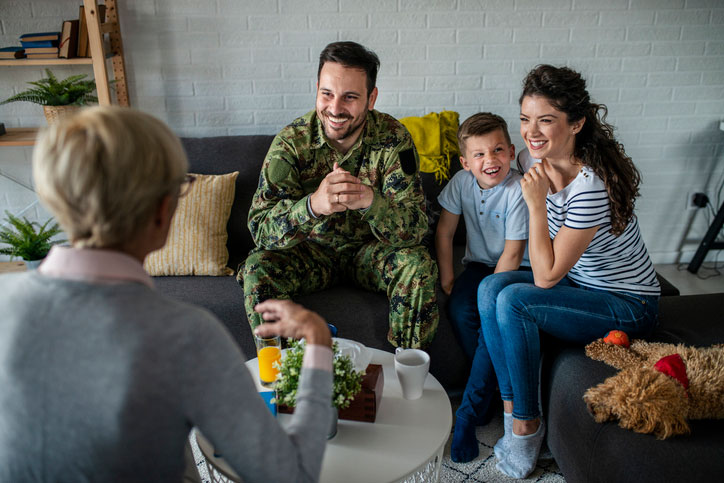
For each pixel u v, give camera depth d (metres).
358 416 1.38
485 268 2.18
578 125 1.69
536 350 1.74
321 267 2.12
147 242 0.79
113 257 0.75
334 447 1.29
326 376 0.89
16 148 2.78
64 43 2.44
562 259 1.70
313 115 2.05
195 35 2.70
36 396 0.72
